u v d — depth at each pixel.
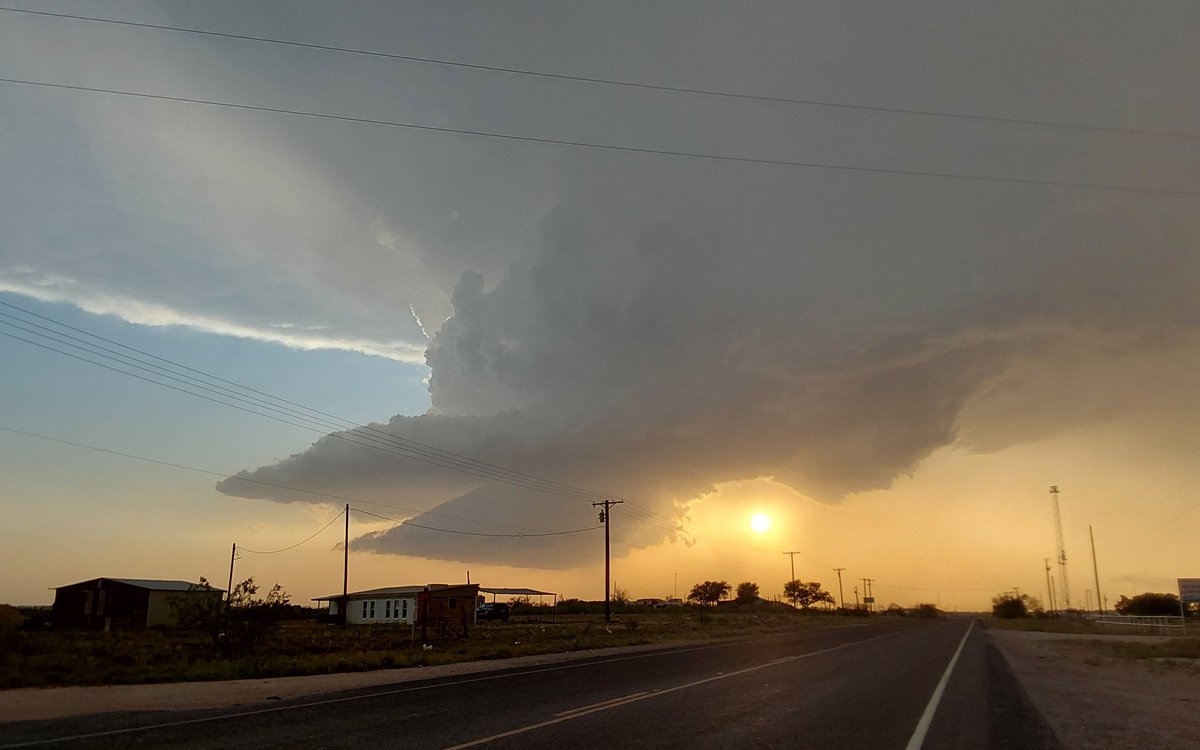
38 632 37.50
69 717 12.72
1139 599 117.44
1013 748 11.23
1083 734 12.75
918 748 10.87
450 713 13.44
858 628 73.38
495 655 30.39
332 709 13.96
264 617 27.89
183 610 27.62
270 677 21.34
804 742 11.01
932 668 25.80
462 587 47.09
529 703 14.95
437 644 38.91
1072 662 31.11
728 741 10.90
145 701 15.11
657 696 16.27
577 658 29.55
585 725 12.13
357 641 40.38
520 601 108.50
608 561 65.19
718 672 22.55
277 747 9.99
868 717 13.80
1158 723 14.29
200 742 10.35
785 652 33.03
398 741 10.48
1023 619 121.56
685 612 123.94
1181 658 33.94
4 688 16.86
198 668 21.55
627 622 72.50
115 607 52.66
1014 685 21.00
